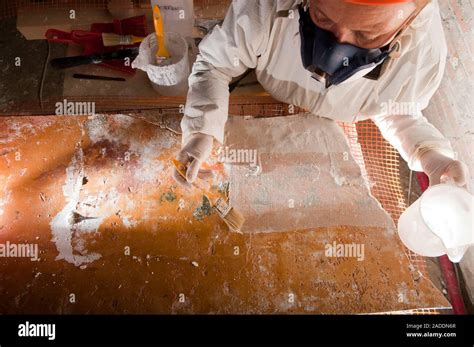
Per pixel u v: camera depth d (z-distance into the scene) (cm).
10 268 158
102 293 155
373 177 202
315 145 186
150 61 189
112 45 208
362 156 196
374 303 155
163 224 166
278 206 171
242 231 166
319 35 135
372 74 156
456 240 148
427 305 155
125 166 177
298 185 176
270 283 157
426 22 148
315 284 158
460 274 203
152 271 158
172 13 196
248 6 153
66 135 184
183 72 188
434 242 149
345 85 171
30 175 175
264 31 154
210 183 175
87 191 172
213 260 161
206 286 156
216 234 165
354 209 173
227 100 175
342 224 170
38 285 156
